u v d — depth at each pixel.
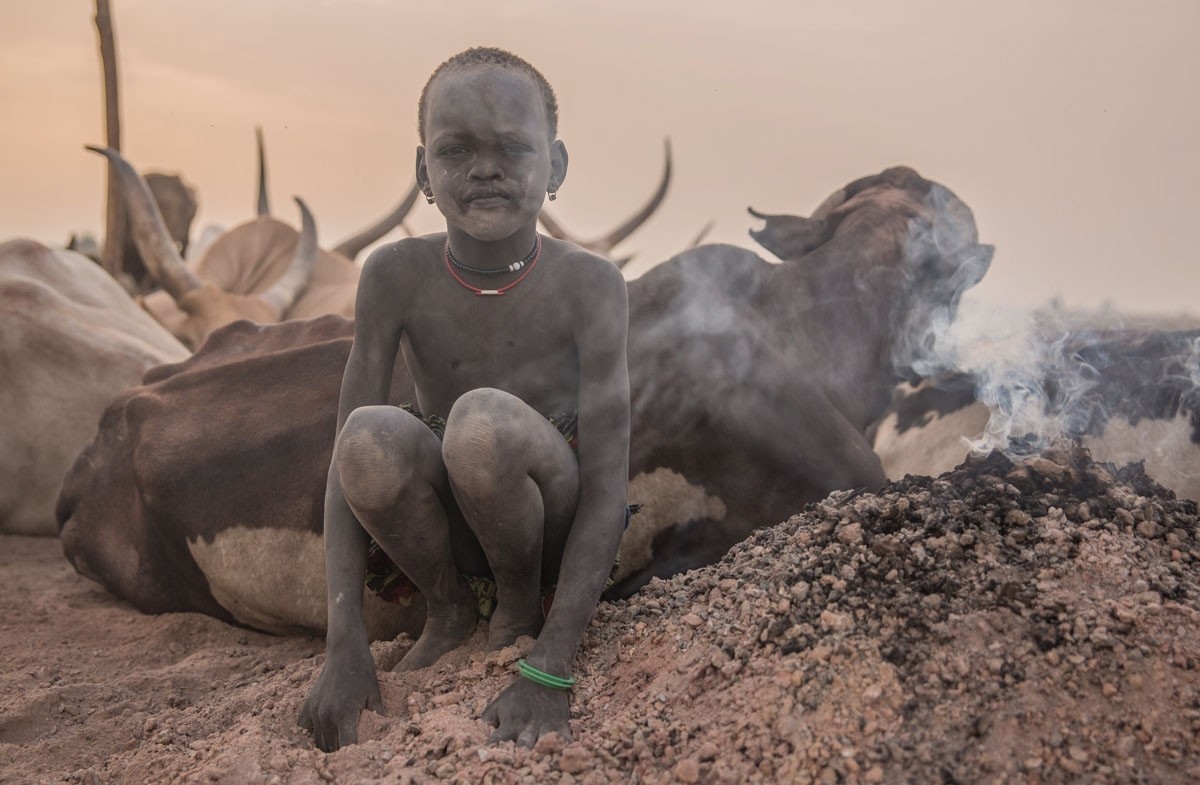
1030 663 2.54
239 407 4.21
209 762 2.71
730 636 2.79
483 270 3.02
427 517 2.94
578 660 2.98
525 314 3.02
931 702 2.49
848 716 2.48
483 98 2.85
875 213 5.17
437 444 2.94
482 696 2.84
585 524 2.94
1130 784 2.31
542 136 2.94
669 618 3.04
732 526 4.04
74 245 10.36
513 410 2.79
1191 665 2.51
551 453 2.88
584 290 2.99
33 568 5.28
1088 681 2.50
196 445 4.14
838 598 2.78
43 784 2.87
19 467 5.83
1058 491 3.01
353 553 2.99
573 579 2.88
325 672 2.86
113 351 5.95
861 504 3.04
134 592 4.46
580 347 3.00
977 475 3.11
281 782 2.60
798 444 4.15
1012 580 2.70
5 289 5.99
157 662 3.95
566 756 2.55
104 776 2.88
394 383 3.86
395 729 2.75
